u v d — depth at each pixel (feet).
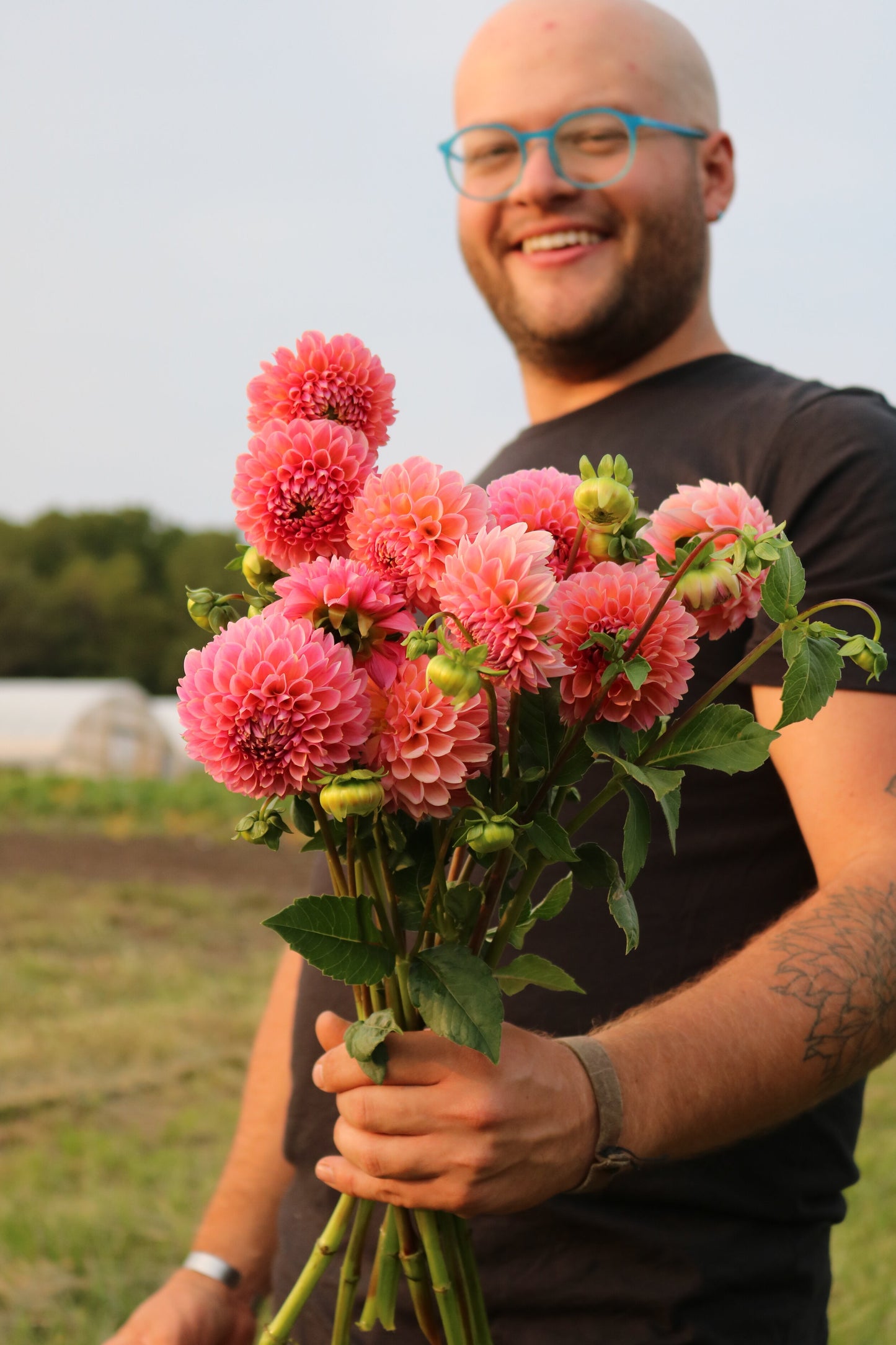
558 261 5.69
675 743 3.14
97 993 21.13
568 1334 4.29
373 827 3.18
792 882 4.56
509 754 3.10
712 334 5.98
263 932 28.17
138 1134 14.20
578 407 6.00
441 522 2.89
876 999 3.67
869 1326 9.44
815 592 4.37
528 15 5.95
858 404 4.69
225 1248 5.34
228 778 2.87
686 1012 3.63
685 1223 4.30
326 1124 4.97
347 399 3.13
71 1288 10.30
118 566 199.31
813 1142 4.50
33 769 83.30
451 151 6.12
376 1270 3.69
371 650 2.97
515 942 3.42
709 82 6.07
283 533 3.06
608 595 2.89
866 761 4.03
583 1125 3.30
